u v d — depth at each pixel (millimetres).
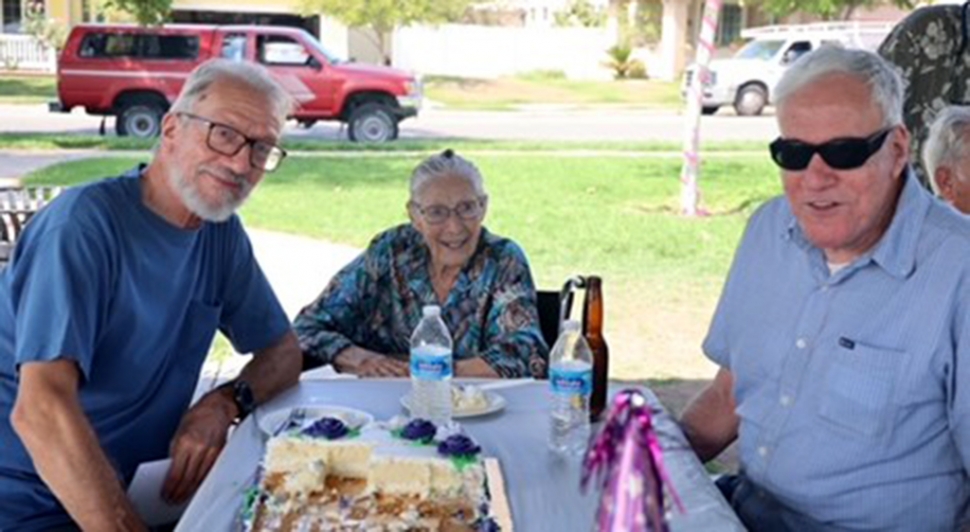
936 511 2277
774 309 2453
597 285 2752
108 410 2652
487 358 3170
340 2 26047
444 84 27297
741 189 11938
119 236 2584
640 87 27578
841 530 2332
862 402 2258
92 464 2402
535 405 2760
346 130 18594
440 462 2074
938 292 2209
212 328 2887
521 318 3258
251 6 28234
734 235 9461
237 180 2658
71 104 16219
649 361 5848
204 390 4984
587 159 14594
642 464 1263
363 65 16922
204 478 2562
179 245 2717
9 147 14398
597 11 30828
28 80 25438
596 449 1306
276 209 10227
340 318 3420
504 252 3350
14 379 2562
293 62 16547
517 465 2334
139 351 2658
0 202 6059
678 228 9750
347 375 3260
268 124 2672
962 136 3178
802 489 2354
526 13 31172
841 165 2229
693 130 10438
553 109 23000
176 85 16219
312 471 2078
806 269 2402
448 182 3238
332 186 11766
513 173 13094
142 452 2764
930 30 3965
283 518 1970
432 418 2609
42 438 2377
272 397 2879
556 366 2461
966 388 2170
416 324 3373
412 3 26094
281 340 3021
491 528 1956
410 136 17578
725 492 2627
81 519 2400
